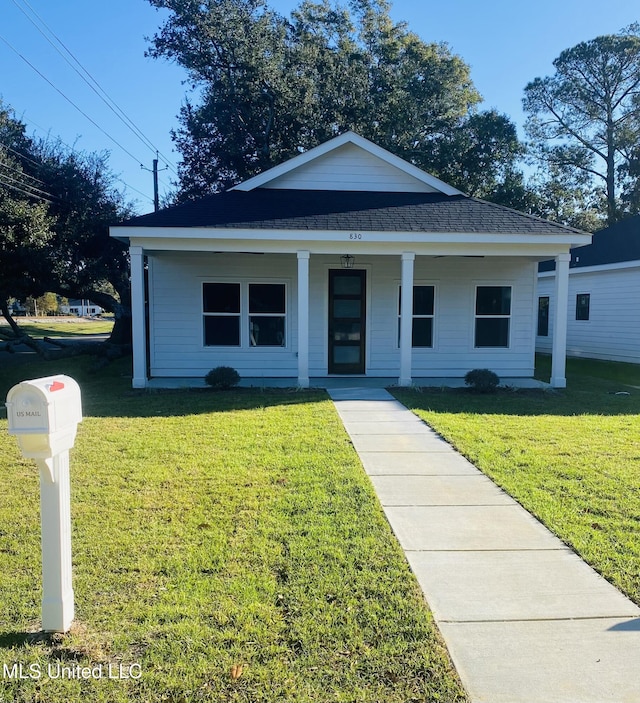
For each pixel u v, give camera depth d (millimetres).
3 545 3504
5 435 6570
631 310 15594
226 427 6906
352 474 4922
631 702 2137
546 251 10359
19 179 16703
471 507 4219
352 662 2367
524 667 2340
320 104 23438
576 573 3170
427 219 10492
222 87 22609
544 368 14555
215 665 2344
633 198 33219
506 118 25625
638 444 6129
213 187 24922
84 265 19281
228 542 3506
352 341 12250
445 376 12227
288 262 11898
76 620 2660
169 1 22625
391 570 3166
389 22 27328
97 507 4105
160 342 11828
